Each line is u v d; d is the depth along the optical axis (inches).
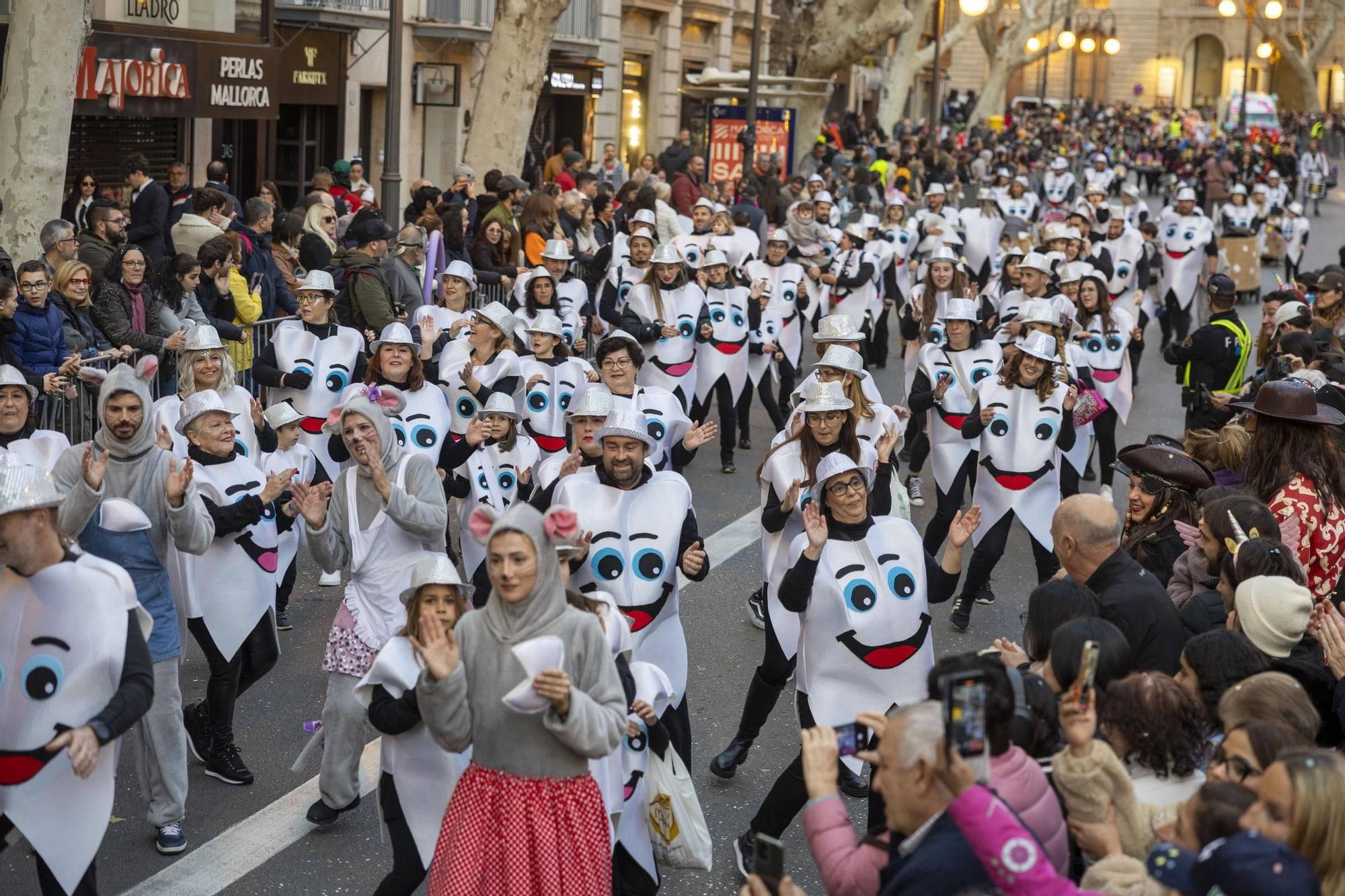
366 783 265.1
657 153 1525.6
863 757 150.9
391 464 243.9
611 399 280.5
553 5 780.0
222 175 606.9
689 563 239.3
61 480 237.9
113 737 183.3
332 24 921.5
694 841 209.9
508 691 175.6
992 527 367.2
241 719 295.9
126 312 398.3
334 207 608.1
